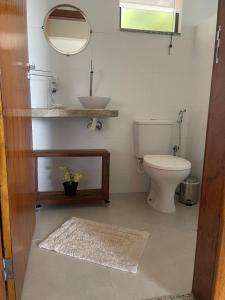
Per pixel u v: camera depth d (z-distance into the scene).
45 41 2.28
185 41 2.55
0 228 1.02
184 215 2.17
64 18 2.29
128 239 1.75
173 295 1.25
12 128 1.09
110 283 1.33
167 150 2.53
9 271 1.06
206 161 1.11
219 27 1.00
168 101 2.63
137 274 1.40
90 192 2.38
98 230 1.87
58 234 1.79
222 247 1.04
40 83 2.33
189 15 2.51
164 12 2.51
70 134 2.48
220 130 1.00
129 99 2.54
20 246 1.24
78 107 2.44
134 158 2.66
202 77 2.44
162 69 2.55
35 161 2.13
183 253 1.61
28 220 1.54
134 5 2.47
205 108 2.39
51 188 2.53
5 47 0.98
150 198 2.43
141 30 2.42
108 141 2.58
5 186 0.98
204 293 1.15
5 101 0.96
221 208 1.01
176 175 2.03
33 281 1.33
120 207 2.31
